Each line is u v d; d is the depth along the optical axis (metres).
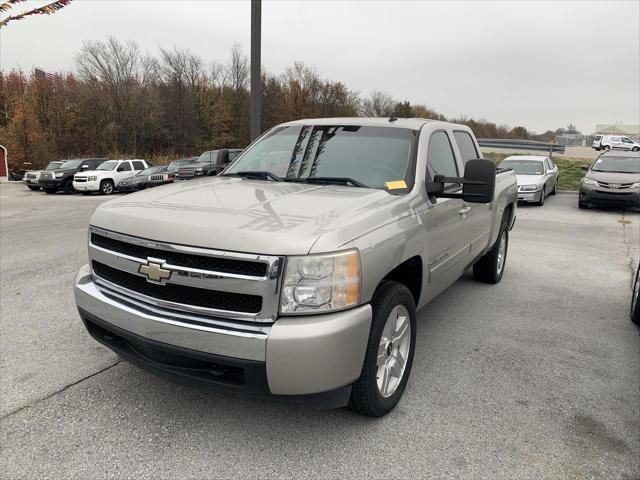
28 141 36.12
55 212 13.91
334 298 2.48
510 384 3.57
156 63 53.28
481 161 3.36
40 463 2.60
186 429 2.93
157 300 2.68
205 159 22.69
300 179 3.74
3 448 2.72
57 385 3.42
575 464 2.68
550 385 3.57
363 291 2.60
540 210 14.28
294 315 2.45
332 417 3.09
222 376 2.58
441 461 2.68
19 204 16.89
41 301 5.22
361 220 2.75
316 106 61.00
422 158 3.70
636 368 3.88
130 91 50.34
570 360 4.01
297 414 3.11
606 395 3.44
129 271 2.79
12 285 5.84
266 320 2.43
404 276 3.53
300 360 2.40
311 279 2.43
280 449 2.76
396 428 2.98
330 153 3.91
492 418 3.11
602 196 13.54
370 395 2.83
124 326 2.78
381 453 2.74
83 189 22.36
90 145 48.16
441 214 3.72
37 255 7.52
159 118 51.84
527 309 5.31
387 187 3.38
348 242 2.55
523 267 7.30
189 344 2.53
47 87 47.53
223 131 54.06
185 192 3.29
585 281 6.52
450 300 5.59
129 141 49.72
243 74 55.44
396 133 3.95
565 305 5.46
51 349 4.00
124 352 2.92
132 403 3.20
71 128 47.31
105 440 2.81
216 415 3.08
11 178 33.31
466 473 2.59
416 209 3.34
